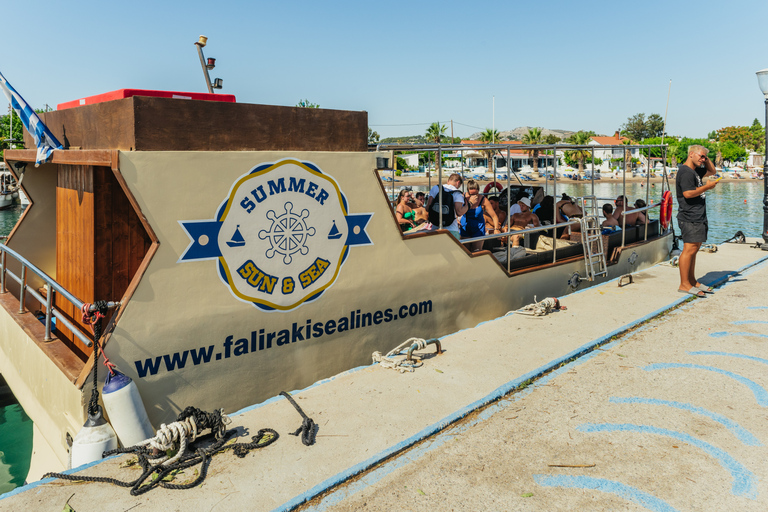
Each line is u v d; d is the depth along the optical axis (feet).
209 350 14.11
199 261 13.58
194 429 10.75
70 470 10.31
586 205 28.99
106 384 12.09
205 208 13.50
